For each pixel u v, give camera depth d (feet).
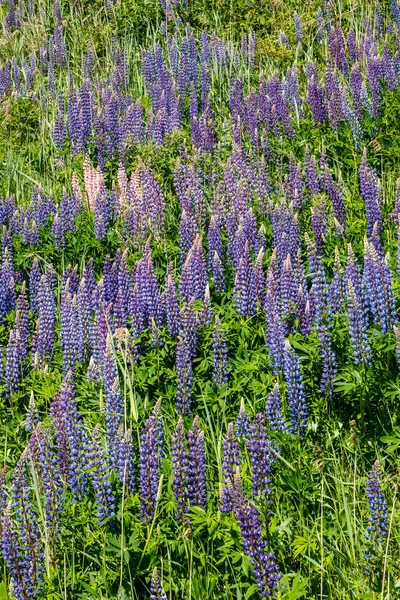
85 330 25.86
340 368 24.04
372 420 23.63
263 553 20.94
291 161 30.55
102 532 21.84
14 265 29.37
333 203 28.84
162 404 24.27
